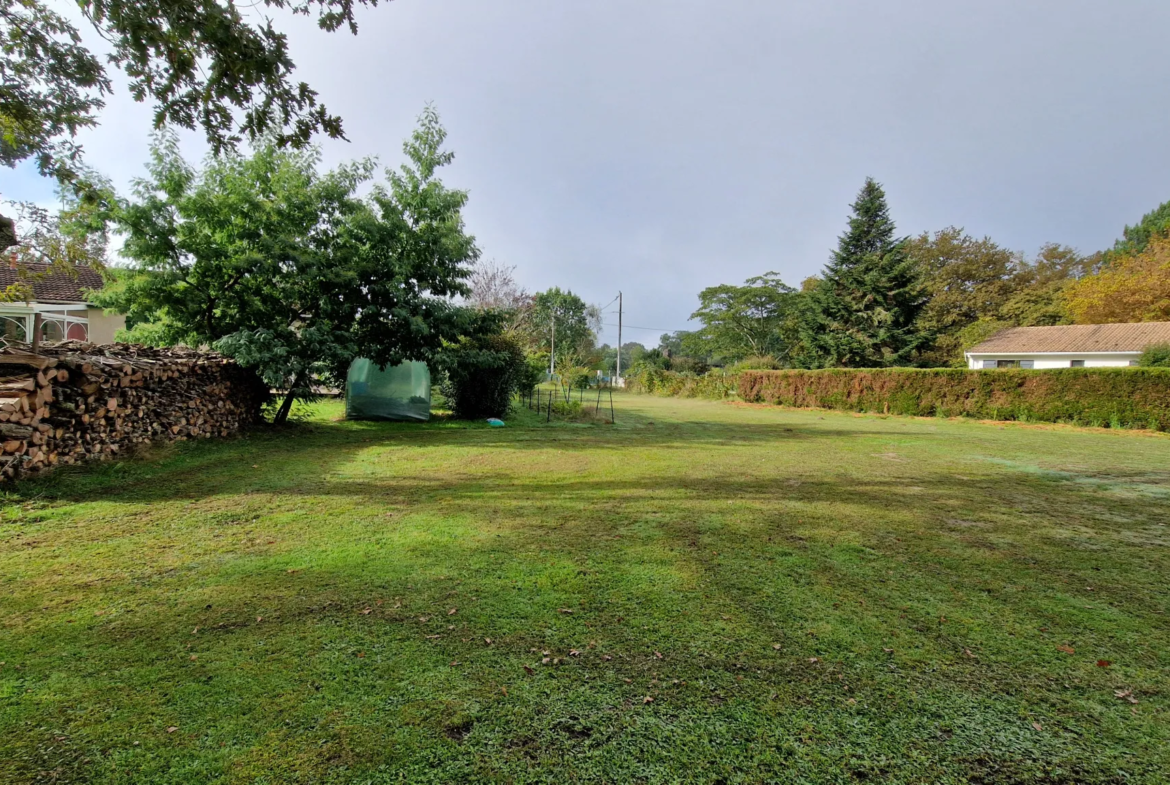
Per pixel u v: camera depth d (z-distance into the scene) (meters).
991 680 2.09
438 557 3.33
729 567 3.25
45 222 7.86
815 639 2.38
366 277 9.89
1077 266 31.55
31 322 13.66
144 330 9.16
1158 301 21.66
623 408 19.14
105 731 1.69
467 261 11.23
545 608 2.65
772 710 1.88
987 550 3.67
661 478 6.06
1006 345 22.77
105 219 7.96
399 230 10.27
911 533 4.05
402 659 2.15
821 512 4.63
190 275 8.70
